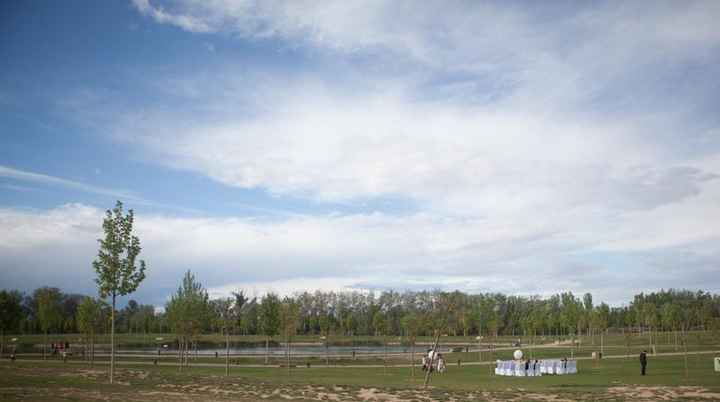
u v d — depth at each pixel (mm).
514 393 38750
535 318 111875
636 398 36156
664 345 107875
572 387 43125
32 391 32094
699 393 38594
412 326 56531
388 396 36812
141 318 162250
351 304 168375
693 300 136000
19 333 142625
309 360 75500
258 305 83500
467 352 96188
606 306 101312
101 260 39438
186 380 43688
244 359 76188
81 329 72562
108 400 29625
